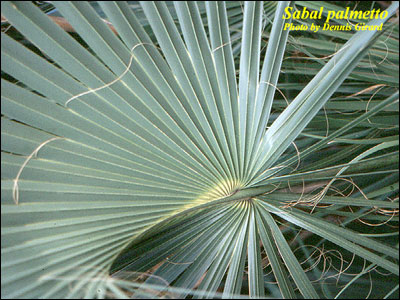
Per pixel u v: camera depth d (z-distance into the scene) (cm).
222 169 92
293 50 119
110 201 87
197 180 91
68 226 84
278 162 109
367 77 109
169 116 86
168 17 79
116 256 90
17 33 109
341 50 85
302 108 89
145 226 91
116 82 81
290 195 99
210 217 96
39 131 80
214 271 96
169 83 84
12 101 76
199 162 90
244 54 84
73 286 83
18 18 73
